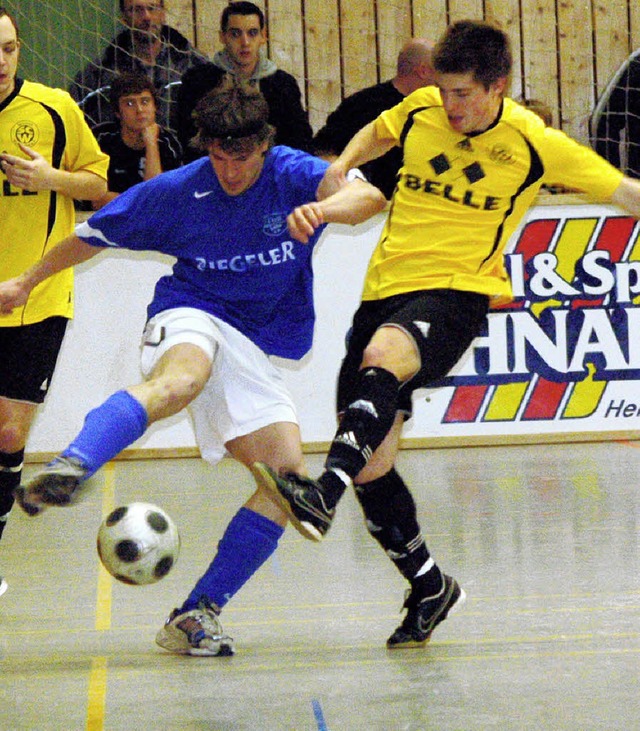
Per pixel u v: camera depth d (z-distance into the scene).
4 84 11.74
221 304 9.59
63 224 12.22
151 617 10.77
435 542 13.49
